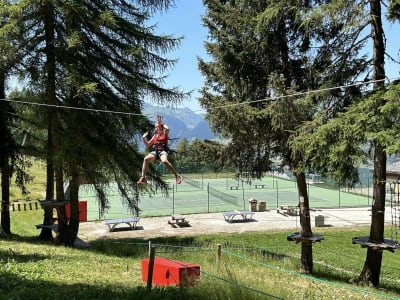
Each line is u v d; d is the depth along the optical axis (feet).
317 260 67.82
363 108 40.78
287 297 30.32
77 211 62.80
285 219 110.83
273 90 47.85
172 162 65.26
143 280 35.04
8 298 25.53
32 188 137.80
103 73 60.34
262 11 52.42
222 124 52.21
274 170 56.70
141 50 59.11
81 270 37.99
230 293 27.84
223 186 205.67
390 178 138.41
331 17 42.50
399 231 94.53
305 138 44.06
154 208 132.16
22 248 50.19
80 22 56.90
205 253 55.06
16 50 55.11
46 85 55.42
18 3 52.24
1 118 65.46
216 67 55.72
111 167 64.03
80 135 56.44
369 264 49.32
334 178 43.75
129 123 61.46
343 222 106.93
